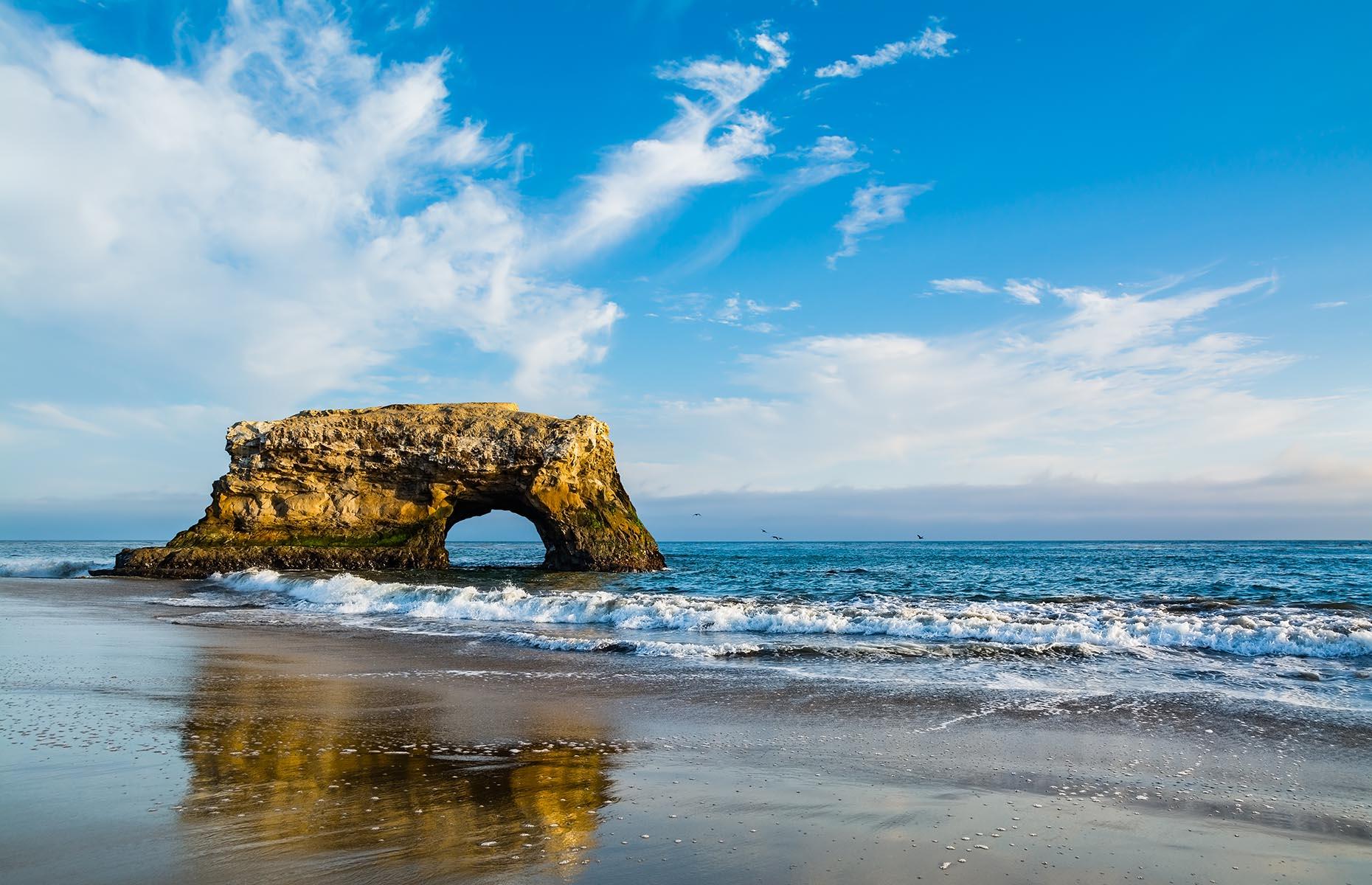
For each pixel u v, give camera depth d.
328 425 52.62
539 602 23.81
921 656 15.67
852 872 5.11
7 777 6.99
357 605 27.23
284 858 5.12
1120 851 5.66
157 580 45.00
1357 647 15.30
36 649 16.08
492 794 6.85
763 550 136.12
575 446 52.28
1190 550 101.31
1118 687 12.71
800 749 8.90
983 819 6.38
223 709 10.58
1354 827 6.38
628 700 11.74
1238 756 8.71
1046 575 43.25
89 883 4.65
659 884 4.82
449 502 53.50
